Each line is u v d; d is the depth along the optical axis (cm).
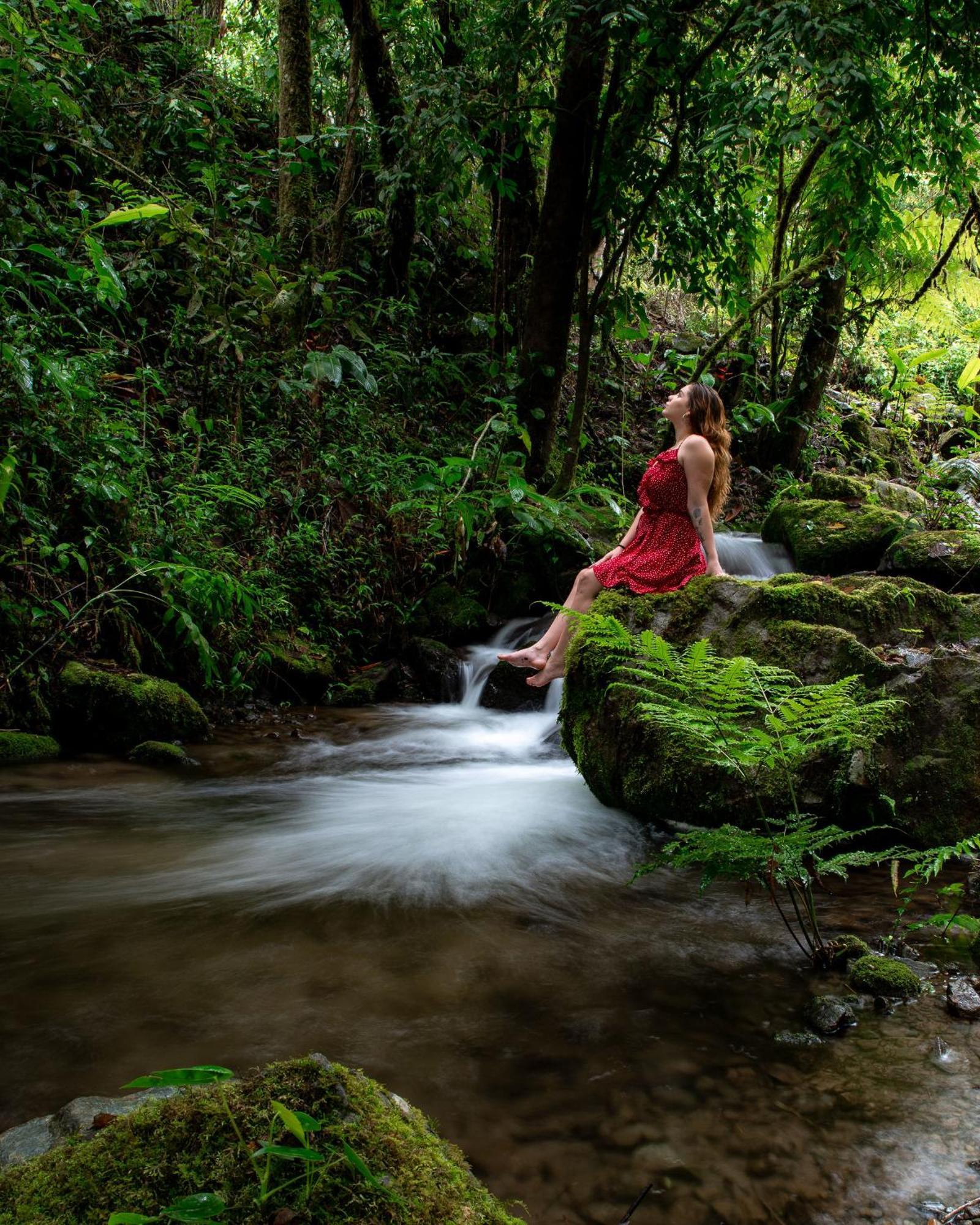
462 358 830
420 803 402
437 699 658
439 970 236
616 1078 188
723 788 325
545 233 709
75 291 558
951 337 1158
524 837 351
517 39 647
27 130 582
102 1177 119
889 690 328
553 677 449
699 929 268
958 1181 156
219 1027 203
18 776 418
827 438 1082
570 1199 152
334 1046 197
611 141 689
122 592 508
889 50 641
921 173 838
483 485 649
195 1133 127
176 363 692
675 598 388
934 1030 208
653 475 439
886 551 668
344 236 828
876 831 318
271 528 642
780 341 1020
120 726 471
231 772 455
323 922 266
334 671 634
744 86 572
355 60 809
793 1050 200
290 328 702
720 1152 165
